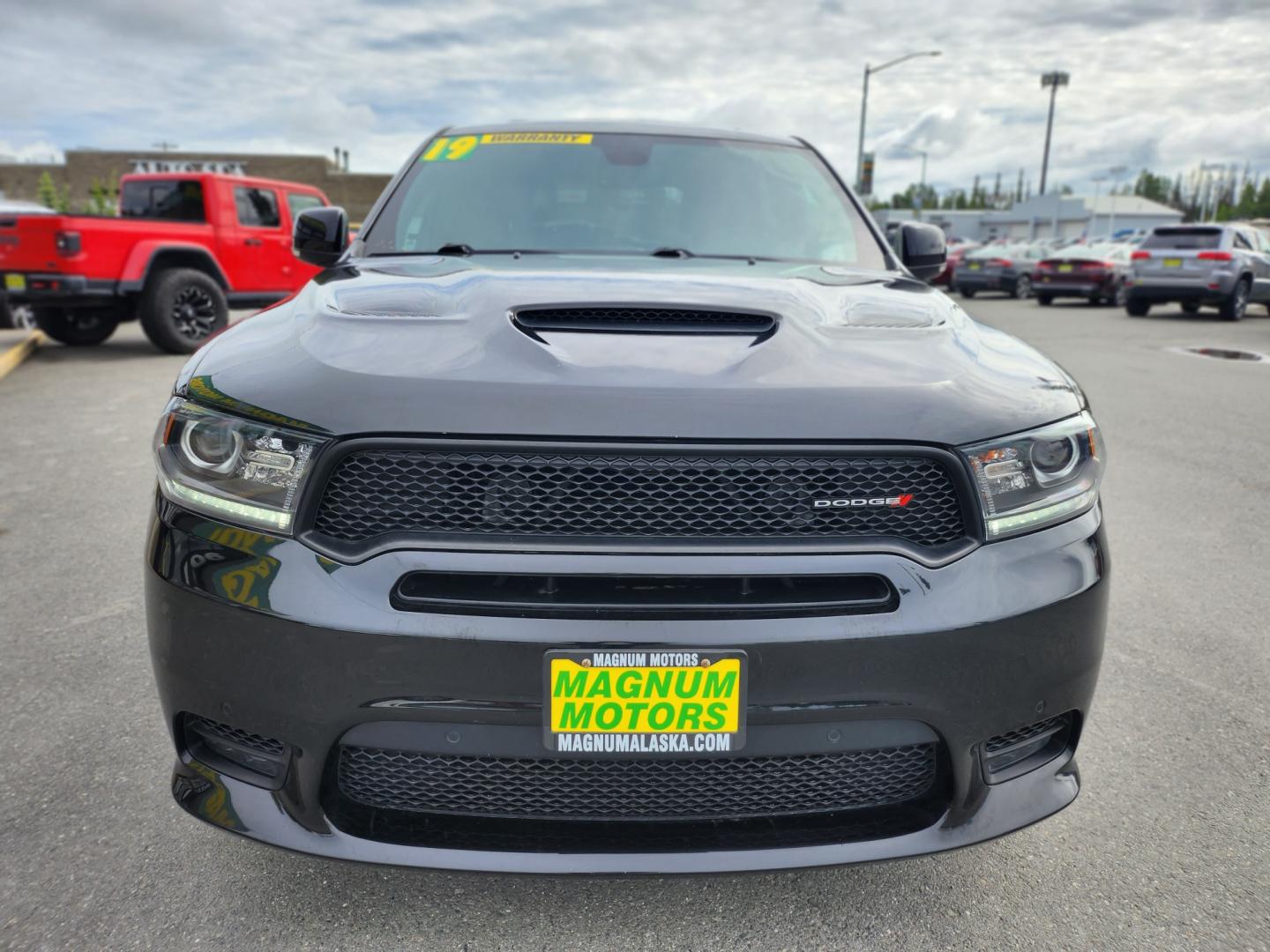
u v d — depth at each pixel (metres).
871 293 2.11
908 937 1.69
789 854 1.48
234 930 1.68
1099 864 1.90
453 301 1.82
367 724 1.43
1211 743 2.37
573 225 2.62
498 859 1.46
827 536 1.43
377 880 1.82
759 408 1.45
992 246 22.91
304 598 1.41
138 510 4.26
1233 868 1.89
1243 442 5.84
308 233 2.71
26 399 6.96
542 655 1.38
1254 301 15.62
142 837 1.94
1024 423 1.55
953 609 1.45
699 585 1.42
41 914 1.71
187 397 1.57
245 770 1.54
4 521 4.09
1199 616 3.18
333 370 1.52
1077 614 1.56
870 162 33.34
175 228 9.27
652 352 1.57
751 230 2.67
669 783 1.50
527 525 1.41
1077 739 1.68
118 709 2.48
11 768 2.19
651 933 1.69
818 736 1.45
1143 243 15.74
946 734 1.49
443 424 1.41
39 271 8.54
